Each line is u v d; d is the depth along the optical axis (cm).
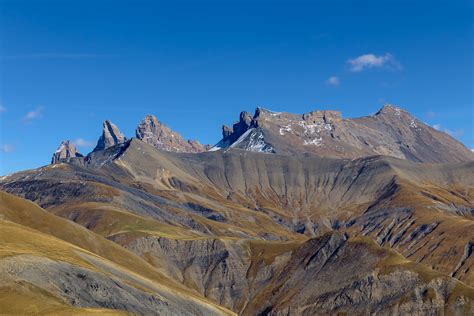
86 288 17675
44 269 16788
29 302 14662
